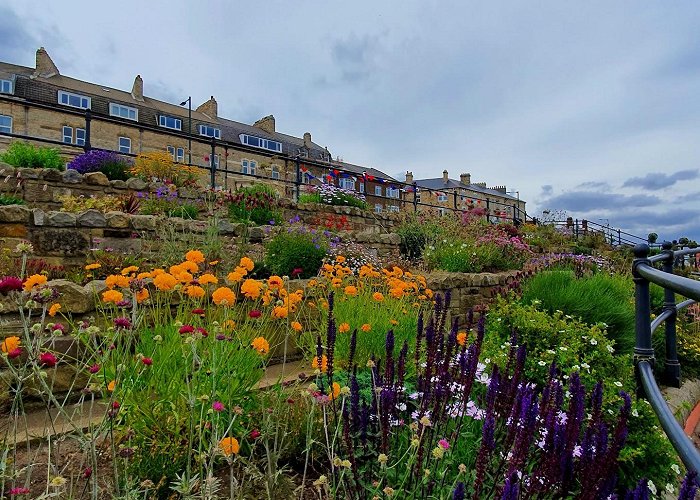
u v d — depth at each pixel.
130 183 6.91
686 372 4.38
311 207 8.98
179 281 2.10
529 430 1.37
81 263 4.53
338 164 44.19
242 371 1.97
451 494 1.50
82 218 4.57
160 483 1.48
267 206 7.19
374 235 7.64
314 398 1.47
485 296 6.10
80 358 2.32
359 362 2.90
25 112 24.20
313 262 4.99
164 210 6.08
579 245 14.82
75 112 7.45
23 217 4.25
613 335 3.65
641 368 1.56
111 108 29.70
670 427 1.00
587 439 1.46
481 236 8.94
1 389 1.99
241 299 3.15
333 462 1.38
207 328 2.07
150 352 1.93
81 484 1.53
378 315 3.23
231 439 1.29
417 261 7.91
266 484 1.42
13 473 1.27
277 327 3.17
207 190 7.33
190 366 1.85
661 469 2.15
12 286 1.39
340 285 3.69
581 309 3.73
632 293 5.09
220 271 4.34
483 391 2.30
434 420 1.68
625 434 1.42
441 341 2.08
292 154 40.97
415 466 1.53
